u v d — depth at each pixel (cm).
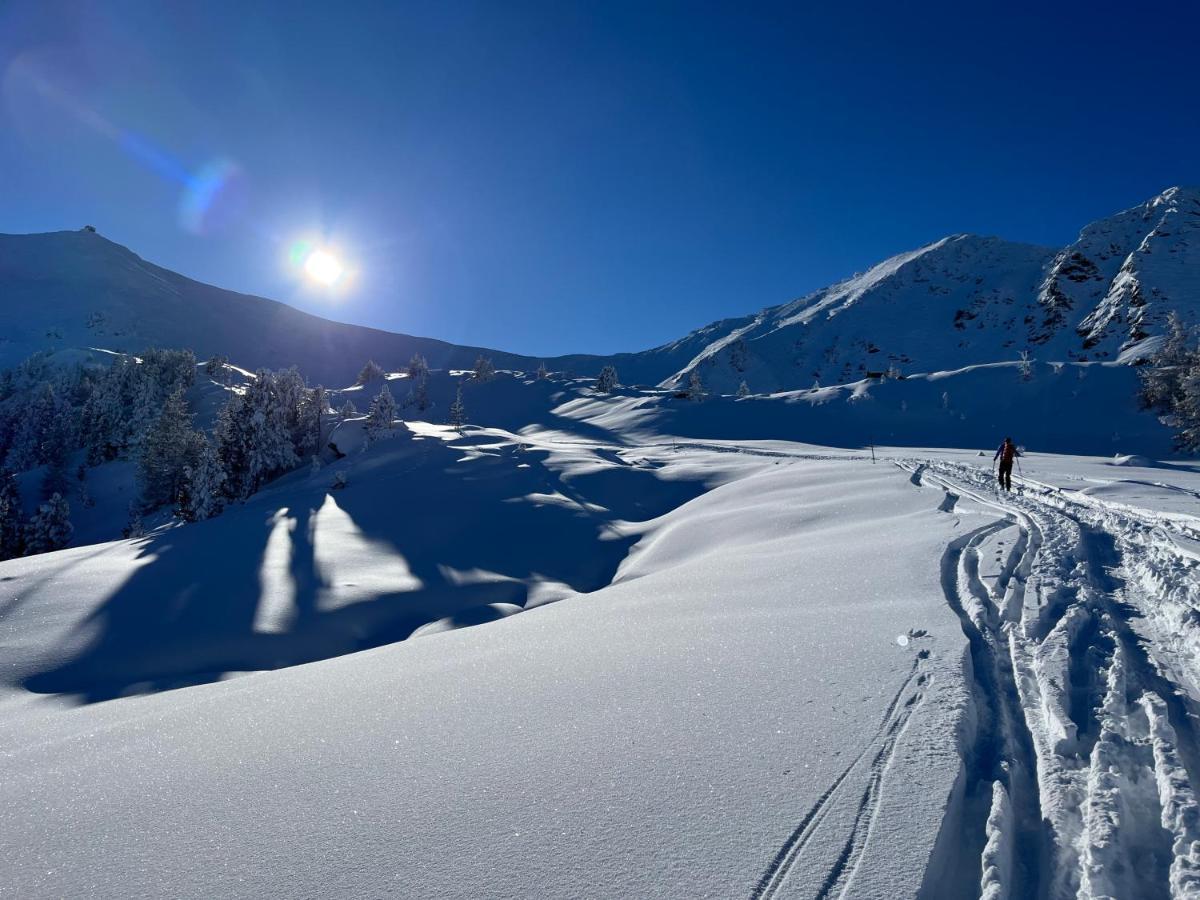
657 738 449
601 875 306
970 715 430
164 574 2428
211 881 339
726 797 360
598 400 11412
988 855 297
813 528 1808
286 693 736
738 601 914
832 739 412
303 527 3256
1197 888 262
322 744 525
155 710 848
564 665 679
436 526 3262
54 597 2194
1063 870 296
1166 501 1496
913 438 8531
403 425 6762
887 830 312
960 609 705
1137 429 8038
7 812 459
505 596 2395
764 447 6103
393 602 2259
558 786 397
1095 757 375
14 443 8619
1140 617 643
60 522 5603
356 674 806
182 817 417
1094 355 17350
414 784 425
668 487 4097
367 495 3959
